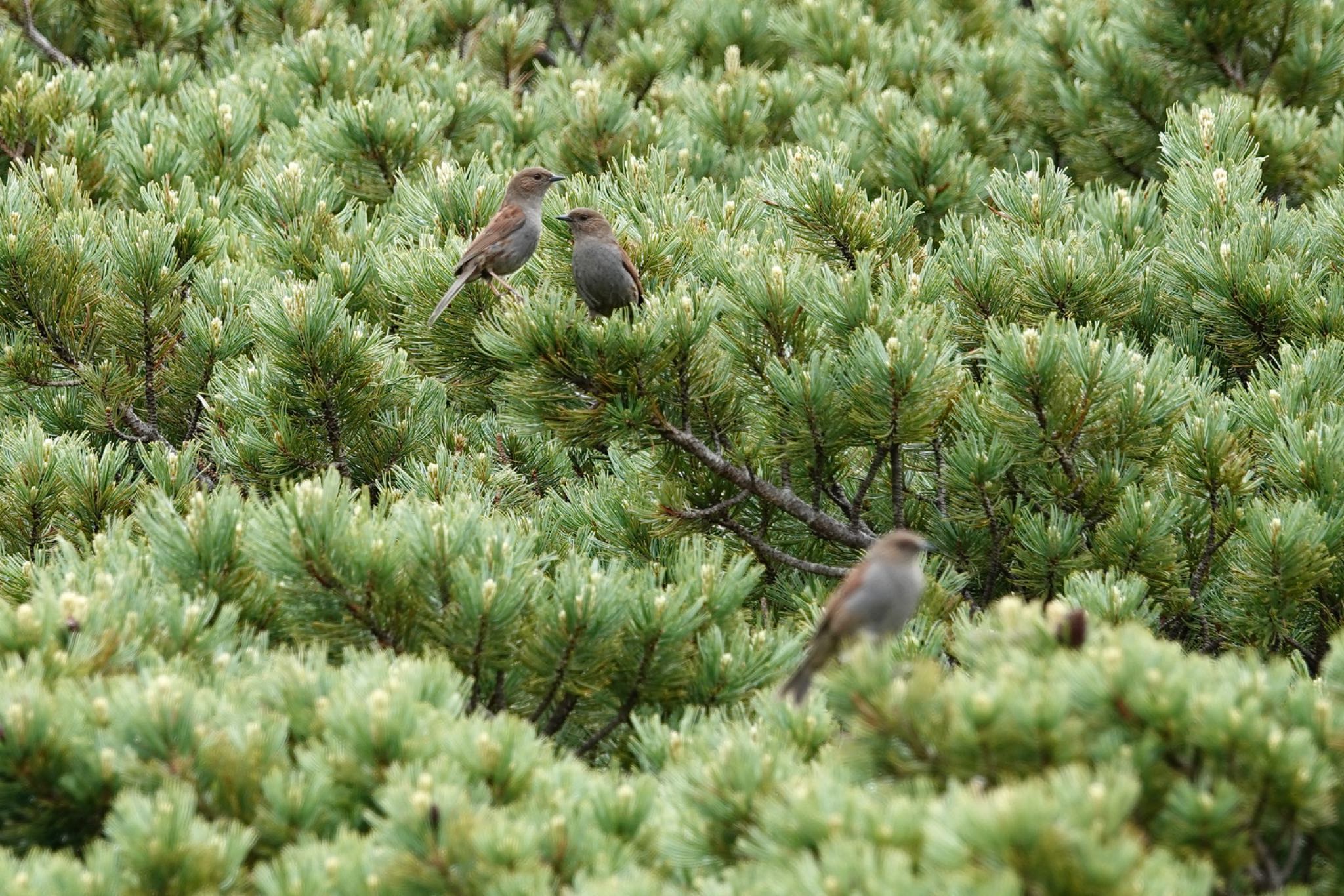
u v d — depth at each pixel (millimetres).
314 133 16984
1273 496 11312
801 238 12906
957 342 11664
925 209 16625
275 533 8742
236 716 7223
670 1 23641
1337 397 11602
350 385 12000
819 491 10938
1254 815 6004
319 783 6863
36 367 12617
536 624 9078
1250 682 6301
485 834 6293
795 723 7875
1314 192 16812
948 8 23781
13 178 14133
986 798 5586
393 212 16000
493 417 13820
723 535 11320
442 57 20531
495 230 12633
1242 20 18625
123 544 9461
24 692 7004
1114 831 5453
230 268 13453
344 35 19703
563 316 9828
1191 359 12141
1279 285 12500
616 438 10195
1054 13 20297
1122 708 6117
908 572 7902
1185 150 15375
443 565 8922
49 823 7043
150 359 12906
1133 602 9648
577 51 24688
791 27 21594
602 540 11820
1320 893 6355
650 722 8391
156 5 20734
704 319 9891
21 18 20656
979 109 19562
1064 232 13633
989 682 6395
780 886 5715
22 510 11648
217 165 16984
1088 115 19516
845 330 10523
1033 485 11203
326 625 8836
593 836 6625
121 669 7945
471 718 7574
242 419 12477
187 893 6285
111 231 13016
